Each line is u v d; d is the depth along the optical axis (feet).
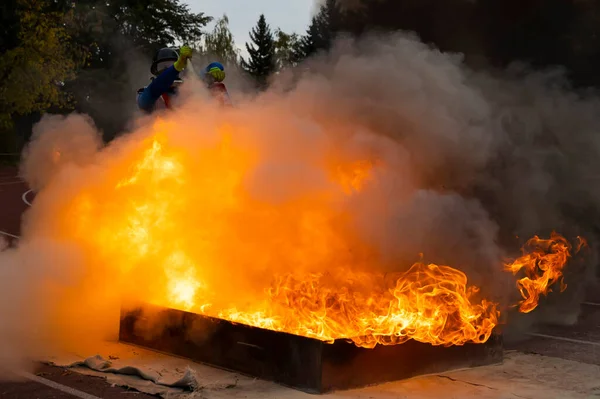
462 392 15.47
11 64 72.38
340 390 15.29
